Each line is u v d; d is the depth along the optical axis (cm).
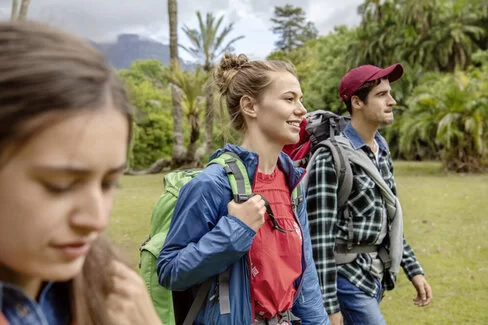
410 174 1786
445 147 1841
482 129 1741
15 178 53
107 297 74
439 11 2819
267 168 206
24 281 65
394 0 2881
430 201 1078
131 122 61
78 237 56
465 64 2822
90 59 55
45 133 52
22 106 50
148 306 78
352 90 289
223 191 190
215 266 179
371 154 289
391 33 2859
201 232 188
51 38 54
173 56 2070
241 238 177
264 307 189
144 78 5081
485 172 1777
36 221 54
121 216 906
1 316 60
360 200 271
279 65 209
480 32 2873
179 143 2128
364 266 271
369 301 269
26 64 51
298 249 200
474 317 461
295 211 208
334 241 265
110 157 56
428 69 2816
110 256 75
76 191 55
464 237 746
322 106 3425
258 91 204
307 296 213
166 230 228
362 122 291
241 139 220
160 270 191
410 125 1917
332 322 256
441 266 612
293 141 205
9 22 54
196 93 2003
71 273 58
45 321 63
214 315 185
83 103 53
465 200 1080
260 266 190
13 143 52
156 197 1201
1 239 55
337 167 266
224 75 223
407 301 505
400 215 277
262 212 181
